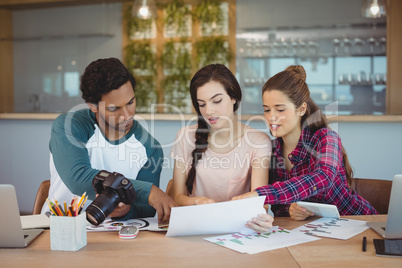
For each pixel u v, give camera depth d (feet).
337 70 15.62
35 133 11.98
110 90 5.01
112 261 3.65
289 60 15.87
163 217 4.72
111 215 4.90
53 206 4.02
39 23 17.48
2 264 3.61
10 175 12.18
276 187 4.69
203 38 15.78
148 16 12.32
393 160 10.21
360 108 15.53
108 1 16.55
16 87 17.83
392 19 13.55
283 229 4.52
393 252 3.71
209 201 4.82
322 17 15.55
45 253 3.88
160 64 16.02
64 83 17.53
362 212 5.53
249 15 15.81
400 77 13.64
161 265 3.54
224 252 3.84
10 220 3.95
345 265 3.50
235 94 5.21
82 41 17.21
